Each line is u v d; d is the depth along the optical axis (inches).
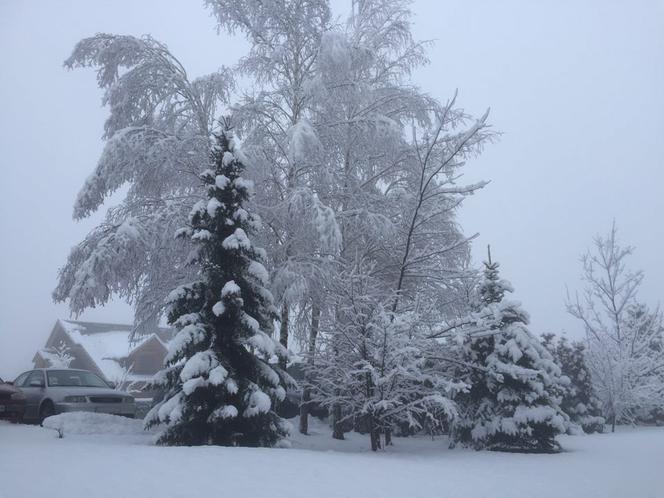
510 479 342.3
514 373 539.2
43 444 381.4
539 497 289.3
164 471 286.8
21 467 277.4
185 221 610.9
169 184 682.8
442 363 564.7
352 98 694.5
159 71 671.8
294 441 581.6
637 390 1000.9
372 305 517.7
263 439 446.6
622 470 396.2
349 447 563.5
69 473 268.1
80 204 619.2
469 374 569.3
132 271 614.2
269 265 652.1
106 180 624.4
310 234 630.5
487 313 553.0
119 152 616.1
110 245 577.3
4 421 601.0
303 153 610.2
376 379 477.7
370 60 689.6
